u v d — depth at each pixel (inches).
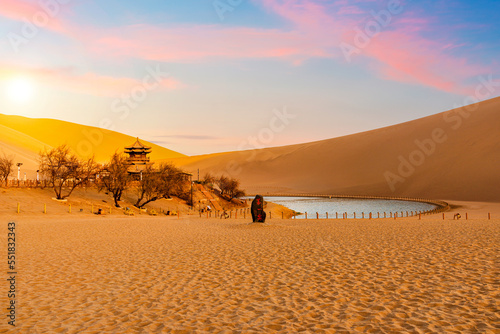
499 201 4347.9
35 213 1704.0
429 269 499.8
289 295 401.4
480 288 402.3
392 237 872.9
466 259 559.5
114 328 317.4
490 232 936.9
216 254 666.8
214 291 424.2
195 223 1446.9
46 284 464.1
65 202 2090.3
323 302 373.1
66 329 316.2
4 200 1847.9
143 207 2541.8
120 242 840.9
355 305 361.4
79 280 482.9
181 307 370.6
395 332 291.0
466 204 3924.7
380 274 481.1
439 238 826.2
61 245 794.2
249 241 845.2
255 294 409.1
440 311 335.3
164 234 1011.3
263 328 309.4
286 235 963.3
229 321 328.2
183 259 620.7
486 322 305.7
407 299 373.4
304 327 308.3
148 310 363.3
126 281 475.8
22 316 349.4
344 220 1792.6
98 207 2139.5
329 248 711.7
